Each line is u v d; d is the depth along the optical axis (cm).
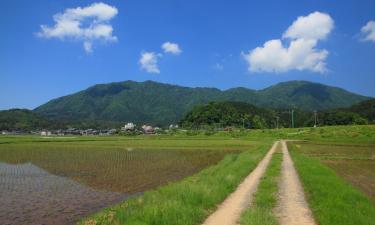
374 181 3797
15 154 8131
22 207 2742
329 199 2067
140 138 17350
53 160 6731
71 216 2470
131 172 4975
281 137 17088
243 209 2033
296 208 2056
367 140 12950
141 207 1919
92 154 8162
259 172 3856
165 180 4200
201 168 5453
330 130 17312
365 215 1770
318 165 4262
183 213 1744
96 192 3409
